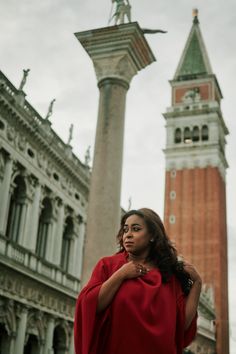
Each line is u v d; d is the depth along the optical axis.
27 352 38.62
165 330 3.66
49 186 43.50
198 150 114.62
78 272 48.97
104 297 3.72
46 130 42.56
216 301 103.56
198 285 4.27
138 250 4.16
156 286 3.84
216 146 113.88
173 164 115.56
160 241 4.20
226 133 129.38
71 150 47.47
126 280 3.86
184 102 120.25
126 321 3.65
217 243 106.62
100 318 3.76
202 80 122.06
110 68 15.70
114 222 14.05
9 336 34.53
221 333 101.81
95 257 13.59
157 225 4.28
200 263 106.25
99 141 15.00
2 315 33.84
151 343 3.60
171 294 3.97
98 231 13.82
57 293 41.72
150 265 4.15
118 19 16.58
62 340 43.03
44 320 39.44
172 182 114.06
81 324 3.82
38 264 40.00
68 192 47.50
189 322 4.07
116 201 14.30
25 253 38.25
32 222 40.34
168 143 117.81
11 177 37.97
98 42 15.94
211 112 117.38
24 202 39.47
